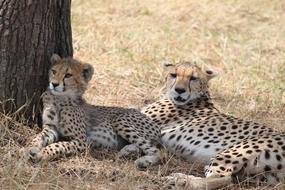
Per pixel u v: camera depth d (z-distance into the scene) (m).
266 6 21.42
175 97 12.20
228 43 18.06
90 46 16.61
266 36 19.03
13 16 10.74
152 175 10.43
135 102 14.05
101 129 11.48
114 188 9.69
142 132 11.62
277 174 10.14
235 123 11.35
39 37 11.01
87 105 11.84
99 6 20.06
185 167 11.02
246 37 18.75
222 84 15.22
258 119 13.41
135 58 16.23
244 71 16.17
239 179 10.24
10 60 10.90
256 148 10.21
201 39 18.31
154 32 18.41
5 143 10.77
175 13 19.98
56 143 10.62
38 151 10.36
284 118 13.59
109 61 15.85
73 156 10.77
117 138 11.62
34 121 11.30
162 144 11.91
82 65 11.33
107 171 10.32
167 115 12.25
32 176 9.62
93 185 9.87
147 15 19.81
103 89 14.38
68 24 11.59
